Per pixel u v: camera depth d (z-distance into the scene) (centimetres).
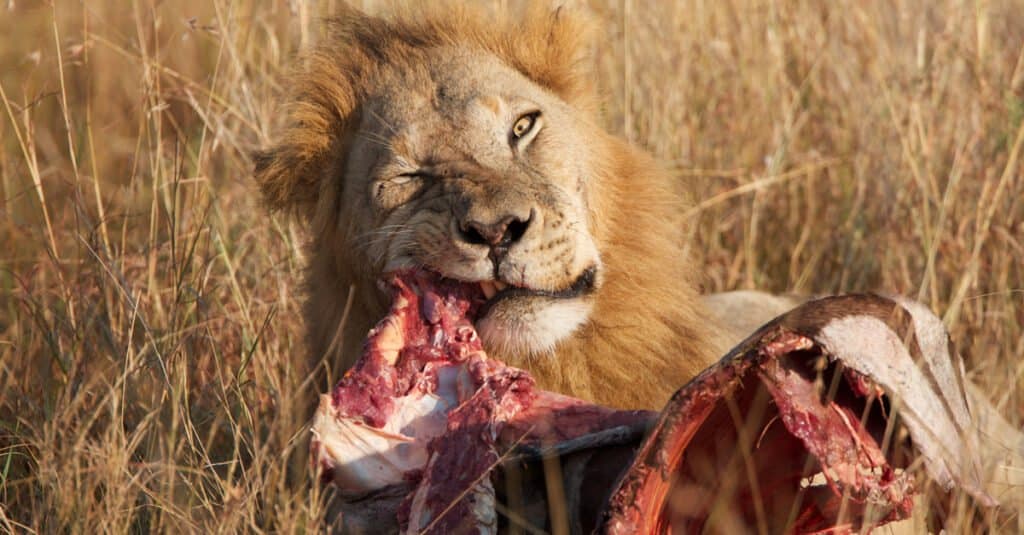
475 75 834
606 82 1362
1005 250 1066
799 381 565
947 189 1117
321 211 847
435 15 884
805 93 1390
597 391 810
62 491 728
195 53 1491
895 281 1141
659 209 879
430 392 664
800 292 1191
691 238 1163
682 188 959
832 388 565
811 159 1293
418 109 820
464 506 619
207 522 714
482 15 899
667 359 837
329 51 879
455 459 627
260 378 920
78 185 1080
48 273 1123
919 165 1220
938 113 1270
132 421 841
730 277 1234
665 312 845
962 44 1313
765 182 1239
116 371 852
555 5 924
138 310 923
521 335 750
